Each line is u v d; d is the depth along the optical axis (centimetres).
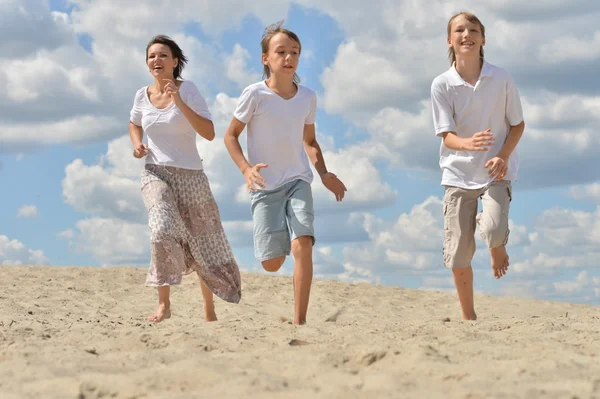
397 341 347
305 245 476
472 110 507
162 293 499
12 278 908
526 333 390
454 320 539
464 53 503
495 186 506
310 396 241
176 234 499
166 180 513
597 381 254
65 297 799
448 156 521
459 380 264
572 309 878
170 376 275
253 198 495
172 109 506
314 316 762
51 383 268
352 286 990
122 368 300
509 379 263
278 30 489
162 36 515
